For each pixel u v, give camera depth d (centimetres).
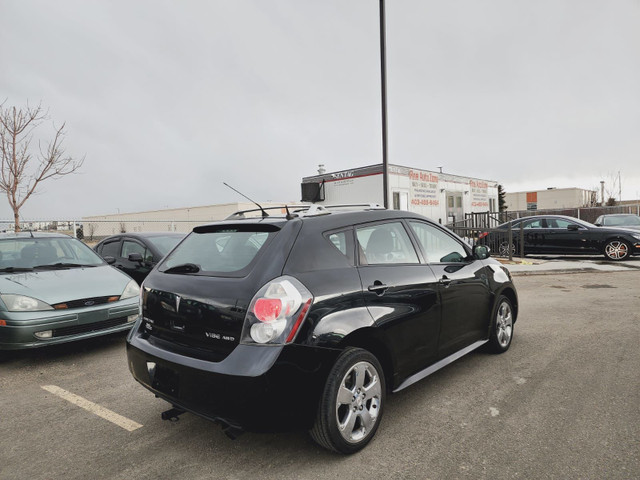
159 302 295
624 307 666
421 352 330
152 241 754
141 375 296
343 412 265
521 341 499
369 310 282
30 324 450
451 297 366
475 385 370
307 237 279
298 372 239
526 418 306
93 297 497
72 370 452
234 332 247
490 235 1501
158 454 277
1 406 362
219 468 257
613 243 1262
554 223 1362
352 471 248
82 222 1074
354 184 1582
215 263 287
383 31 966
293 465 257
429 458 259
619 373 388
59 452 283
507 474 239
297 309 244
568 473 238
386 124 982
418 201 1647
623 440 272
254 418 233
